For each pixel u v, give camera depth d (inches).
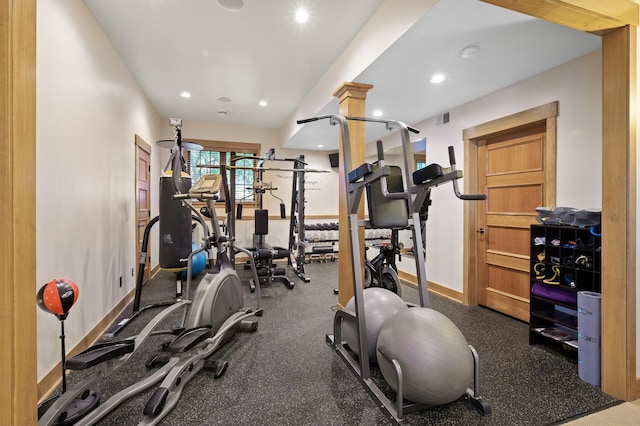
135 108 157.8
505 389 77.5
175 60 137.3
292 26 111.4
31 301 39.8
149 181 189.8
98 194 109.8
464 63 106.1
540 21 82.1
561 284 97.7
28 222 39.3
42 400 72.5
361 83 121.9
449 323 68.7
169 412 67.6
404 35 88.8
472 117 142.9
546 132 111.9
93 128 105.8
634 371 73.1
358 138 121.8
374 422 65.4
